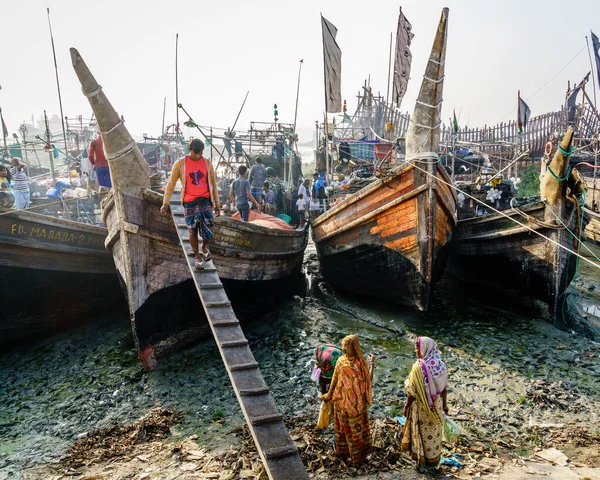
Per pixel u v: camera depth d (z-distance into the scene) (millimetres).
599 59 15727
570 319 9969
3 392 7379
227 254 8789
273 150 20109
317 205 17422
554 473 4773
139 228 7617
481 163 20234
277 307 11359
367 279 11117
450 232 10602
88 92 6988
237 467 5004
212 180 6660
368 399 5000
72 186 15578
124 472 5055
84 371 7984
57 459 5477
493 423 6070
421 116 8898
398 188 9461
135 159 7551
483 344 8641
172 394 7066
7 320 9039
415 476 4738
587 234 18953
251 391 4906
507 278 11016
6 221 8383
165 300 8117
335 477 4773
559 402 6500
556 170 9102
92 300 10484
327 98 12297
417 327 9703
